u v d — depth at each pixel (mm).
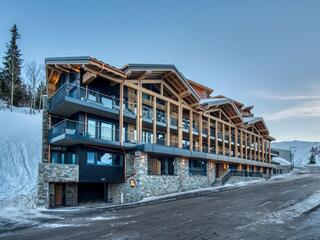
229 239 9445
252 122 45250
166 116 29312
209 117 35656
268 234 9977
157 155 27828
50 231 11383
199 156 31312
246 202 17812
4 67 55844
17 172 25516
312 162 111938
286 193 21641
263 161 49719
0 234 11297
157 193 25453
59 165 20812
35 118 42438
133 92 27359
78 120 23641
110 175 24312
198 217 13320
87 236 10242
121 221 12938
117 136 25891
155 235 10109
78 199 23688
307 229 10562
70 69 23656
